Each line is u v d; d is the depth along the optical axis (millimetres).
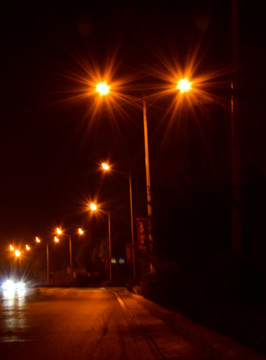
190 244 13258
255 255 10438
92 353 9508
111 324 14062
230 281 11172
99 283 61250
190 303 12945
